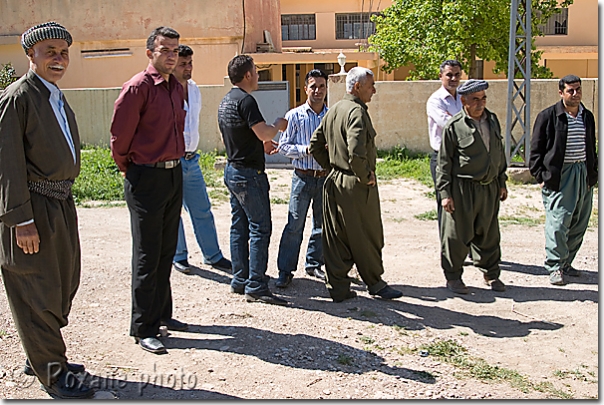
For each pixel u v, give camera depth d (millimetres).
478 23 18594
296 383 4410
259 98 15648
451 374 4695
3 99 3781
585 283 6770
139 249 4707
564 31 29188
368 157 5895
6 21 20906
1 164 3713
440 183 6281
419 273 7105
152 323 4859
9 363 4562
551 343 5320
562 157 6578
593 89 15477
